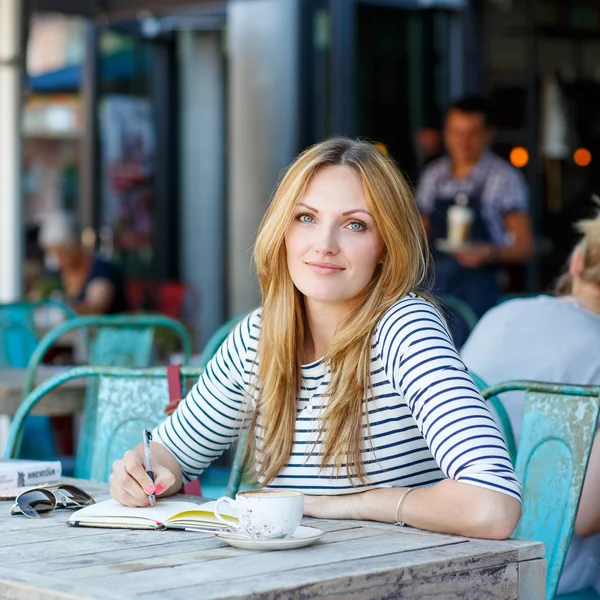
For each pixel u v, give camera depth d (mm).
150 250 9898
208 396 2061
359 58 8492
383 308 1870
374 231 1893
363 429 1862
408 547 1489
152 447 2066
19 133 5047
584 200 8773
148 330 3781
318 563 1385
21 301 4848
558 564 1889
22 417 2383
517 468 1999
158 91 9609
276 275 1948
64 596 1243
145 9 5543
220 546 1499
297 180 1906
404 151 8641
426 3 8234
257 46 7457
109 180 9461
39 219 9438
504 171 5883
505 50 8719
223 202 9391
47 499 1778
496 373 2477
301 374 1914
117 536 1579
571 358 2434
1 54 5000
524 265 8672
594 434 1909
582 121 8828
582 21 8773
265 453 1933
